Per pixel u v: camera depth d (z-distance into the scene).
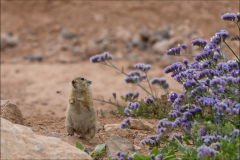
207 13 24.83
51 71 20.73
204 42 8.80
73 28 25.19
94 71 20.75
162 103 11.26
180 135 8.02
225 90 8.00
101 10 25.94
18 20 25.67
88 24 25.31
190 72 8.22
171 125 7.80
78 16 25.73
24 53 23.41
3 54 23.31
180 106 8.34
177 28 24.48
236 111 7.18
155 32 24.34
